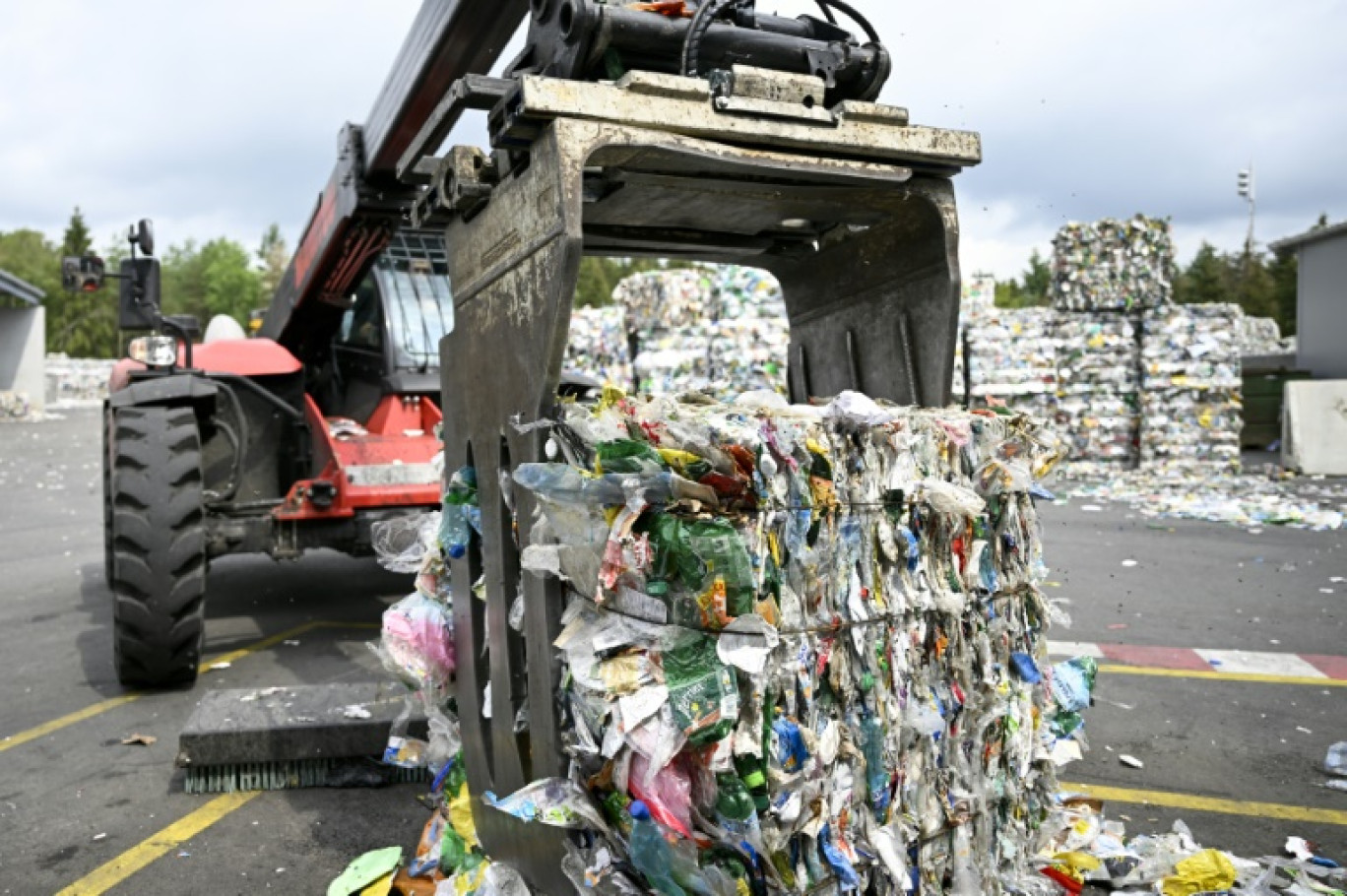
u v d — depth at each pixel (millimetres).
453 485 2713
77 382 37031
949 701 2473
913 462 2393
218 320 7898
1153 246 14641
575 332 15797
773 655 2084
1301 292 24484
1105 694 4742
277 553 5562
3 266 84312
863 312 3096
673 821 1962
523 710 2455
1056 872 2777
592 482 2059
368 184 5094
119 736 4480
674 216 2887
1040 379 15070
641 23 2436
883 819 2301
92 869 3195
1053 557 8445
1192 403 14492
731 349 13750
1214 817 3396
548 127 2154
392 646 2951
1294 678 4938
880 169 2514
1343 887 2852
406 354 6410
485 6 3541
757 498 2062
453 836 2945
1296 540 9062
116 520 4871
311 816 3570
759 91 2350
